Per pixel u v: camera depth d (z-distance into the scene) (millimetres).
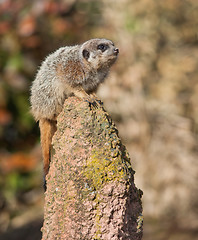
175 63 16406
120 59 14594
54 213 5039
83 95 7062
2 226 12602
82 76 7125
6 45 13008
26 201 13305
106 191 4816
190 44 17359
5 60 13008
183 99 15750
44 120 7207
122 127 14359
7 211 13055
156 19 16594
